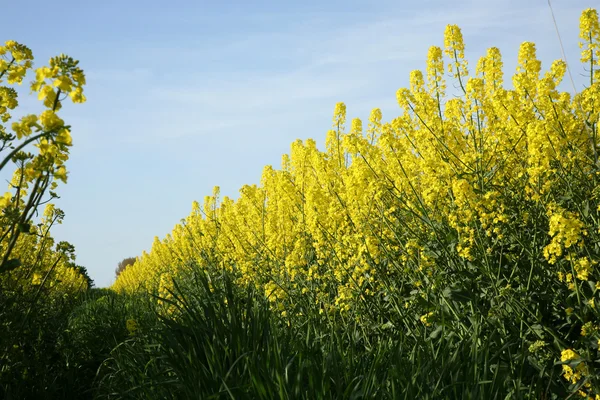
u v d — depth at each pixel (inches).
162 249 654.5
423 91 291.3
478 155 212.7
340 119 350.6
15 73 148.9
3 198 142.8
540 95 238.4
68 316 331.6
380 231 225.1
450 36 273.4
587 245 170.2
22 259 248.2
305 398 139.8
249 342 171.6
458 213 191.8
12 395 189.5
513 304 156.0
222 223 395.2
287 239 309.1
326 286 242.7
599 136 220.8
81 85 128.6
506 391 143.2
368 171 232.7
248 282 274.4
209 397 138.8
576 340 153.9
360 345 198.2
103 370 233.5
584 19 243.9
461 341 157.6
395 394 132.3
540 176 196.5
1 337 190.5
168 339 178.5
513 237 177.5
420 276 203.2
